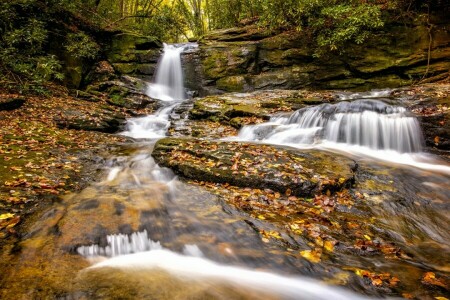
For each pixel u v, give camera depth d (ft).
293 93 39.50
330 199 16.10
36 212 13.32
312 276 10.44
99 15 54.24
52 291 8.55
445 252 12.39
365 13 38.75
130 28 66.44
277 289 9.66
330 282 10.17
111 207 13.97
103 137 28.50
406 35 42.50
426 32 41.83
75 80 43.68
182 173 19.02
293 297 9.31
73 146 24.06
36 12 40.78
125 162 21.56
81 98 40.09
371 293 9.77
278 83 46.65
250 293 9.27
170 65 51.39
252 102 35.58
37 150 21.47
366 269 10.96
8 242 10.98
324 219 14.24
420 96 28.55
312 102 34.09
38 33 35.47
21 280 9.00
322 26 44.16
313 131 27.14
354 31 39.58
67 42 44.04
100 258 10.68
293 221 13.88
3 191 14.67
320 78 45.55
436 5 42.11
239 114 33.35
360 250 12.12
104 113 35.01
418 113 24.56
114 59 50.78
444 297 9.62
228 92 47.88
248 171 17.95
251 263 10.96
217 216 13.92
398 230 13.89
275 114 31.45
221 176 17.76
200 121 34.40
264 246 11.94
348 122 26.13
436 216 14.99
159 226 12.87
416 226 14.25
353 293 9.73
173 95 49.85
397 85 41.83
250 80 47.70
